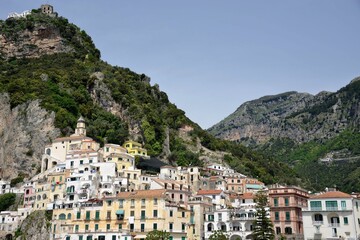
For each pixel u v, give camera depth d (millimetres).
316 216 128625
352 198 125750
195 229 152875
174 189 163500
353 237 121750
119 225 147625
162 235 131000
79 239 149125
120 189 171500
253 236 133250
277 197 145625
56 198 169500
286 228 140875
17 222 175875
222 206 165875
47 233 156000
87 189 164750
